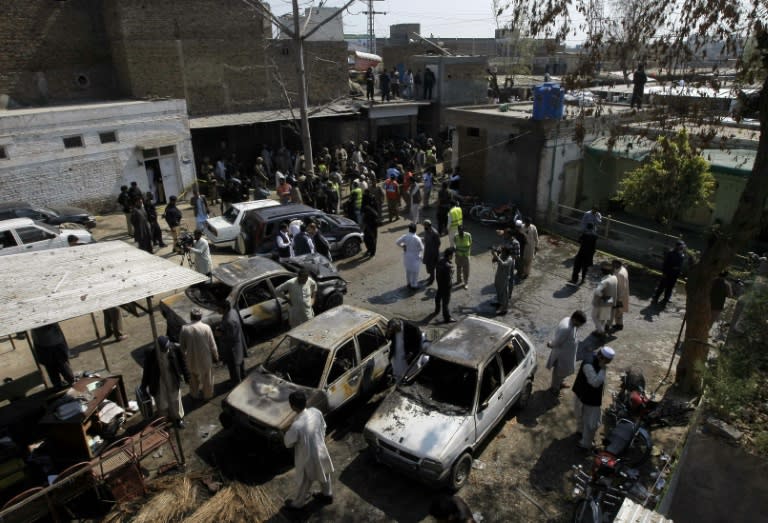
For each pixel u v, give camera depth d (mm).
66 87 22969
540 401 8945
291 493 7004
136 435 6953
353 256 16047
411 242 13117
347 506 6785
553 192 18891
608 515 6445
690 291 8523
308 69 28047
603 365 7332
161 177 22031
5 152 17625
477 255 15961
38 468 6777
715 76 8797
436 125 31578
